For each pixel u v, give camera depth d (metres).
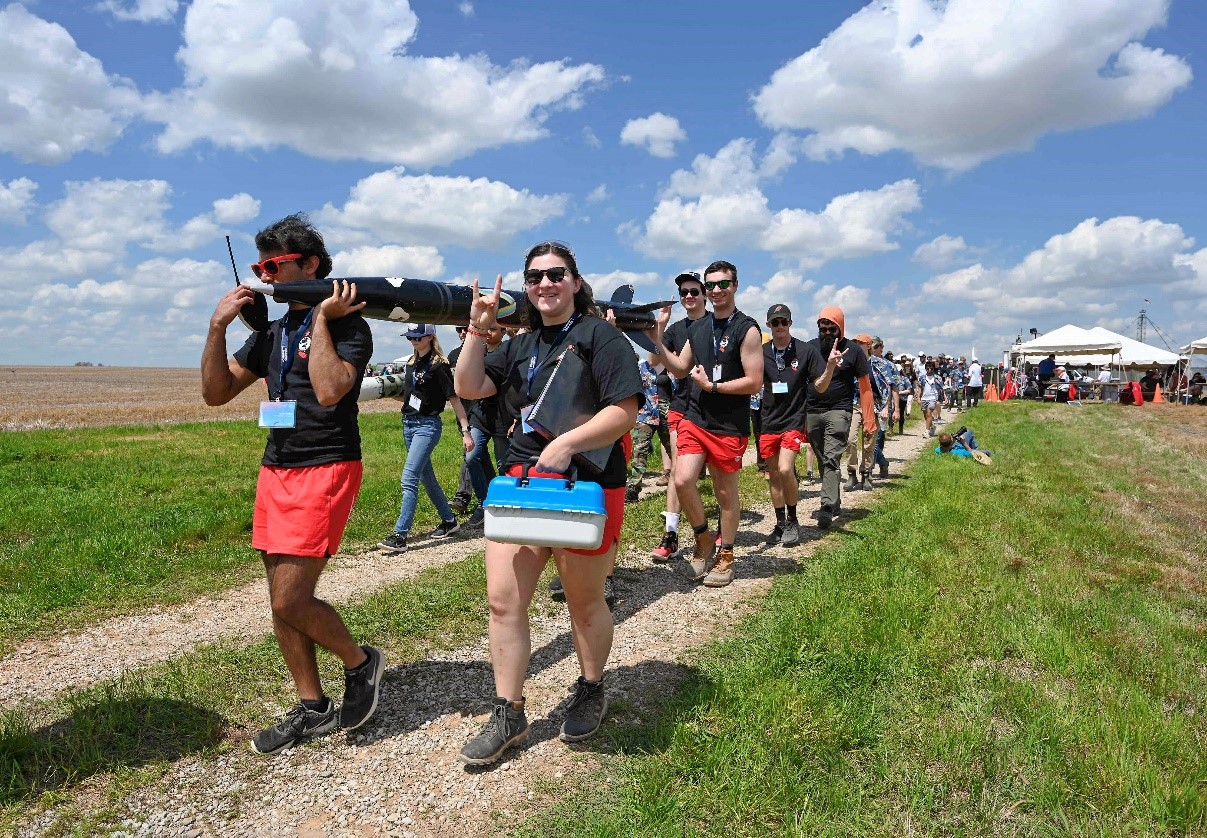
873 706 3.40
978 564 5.77
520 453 3.07
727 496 5.53
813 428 7.57
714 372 5.41
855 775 2.90
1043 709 3.35
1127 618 4.75
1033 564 5.95
